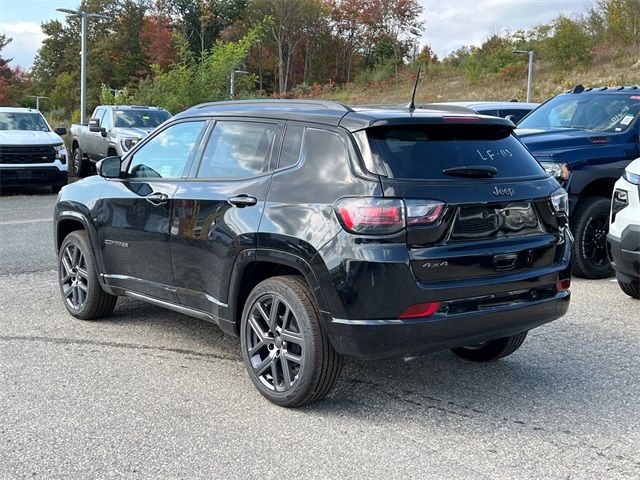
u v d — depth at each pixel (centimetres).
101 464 371
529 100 3212
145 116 1889
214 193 486
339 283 403
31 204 1487
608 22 4300
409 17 7206
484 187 425
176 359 538
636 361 540
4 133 1658
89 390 473
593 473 366
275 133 470
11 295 721
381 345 401
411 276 397
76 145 2100
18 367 515
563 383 496
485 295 421
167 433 409
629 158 823
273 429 416
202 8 7119
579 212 804
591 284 800
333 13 7194
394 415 439
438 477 360
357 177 410
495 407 453
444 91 4400
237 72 2986
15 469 365
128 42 7544
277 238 432
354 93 5491
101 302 621
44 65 8819
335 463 375
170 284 530
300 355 434
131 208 558
